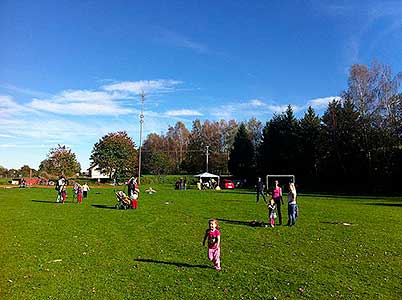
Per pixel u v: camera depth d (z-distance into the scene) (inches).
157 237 613.9
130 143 3550.7
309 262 452.8
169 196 1729.8
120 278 383.6
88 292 340.5
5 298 323.6
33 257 467.2
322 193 2148.1
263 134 3253.0
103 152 3368.6
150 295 333.4
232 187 2847.0
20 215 904.3
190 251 509.0
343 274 402.0
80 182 3147.1
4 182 3176.7
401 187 2166.6
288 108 3102.9
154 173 4168.3
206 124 4921.3
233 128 4867.1
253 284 366.6
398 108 2220.7
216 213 975.6
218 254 421.7
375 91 2271.2
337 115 2477.9
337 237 618.2
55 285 359.6
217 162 4279.0
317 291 346.3
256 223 747.4
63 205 1195.3
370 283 371.2
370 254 495.2
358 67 2329.0
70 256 475.5
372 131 2274.9
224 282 372.5
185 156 4849.9
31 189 2274.9
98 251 506.0
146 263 444.5
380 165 2240.4
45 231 663.8
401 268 427.2
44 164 3683.6
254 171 3447.3
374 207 1188.5
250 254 494.0
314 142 2755.9
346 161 2449.6
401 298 330.6
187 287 356.5
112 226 733.9
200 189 2586.1
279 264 442.9
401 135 2199.8
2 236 609.6
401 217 907.4
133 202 1093.1
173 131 5265.8
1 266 424.8
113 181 3282.5
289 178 2955.2
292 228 716.7
